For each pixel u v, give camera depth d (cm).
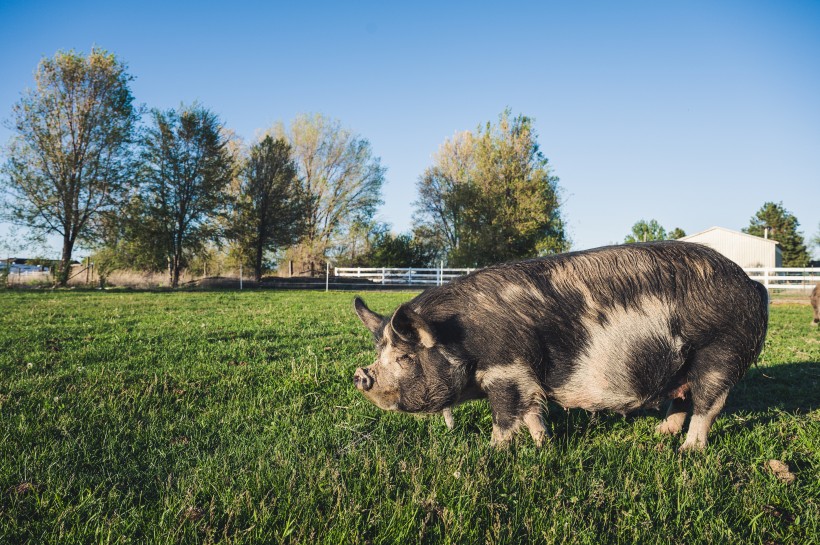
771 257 4491
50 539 288
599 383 412
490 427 494
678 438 459
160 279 3947
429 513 303
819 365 789
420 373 414
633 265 418
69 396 555
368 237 5475
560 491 333
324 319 1362
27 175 3334
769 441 439
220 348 877
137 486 357
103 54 3469
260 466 362
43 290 2967
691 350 413
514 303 413
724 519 313
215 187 4006
